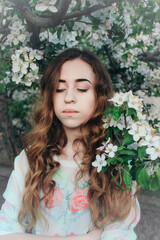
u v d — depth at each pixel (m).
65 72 1.30
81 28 2.28
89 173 1.29
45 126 1.40
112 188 1.28
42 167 1.31
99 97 1.33
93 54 1.46
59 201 1.25
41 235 1.21
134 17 2.49
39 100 1.53
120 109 1.14
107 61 3.26
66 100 1.24
